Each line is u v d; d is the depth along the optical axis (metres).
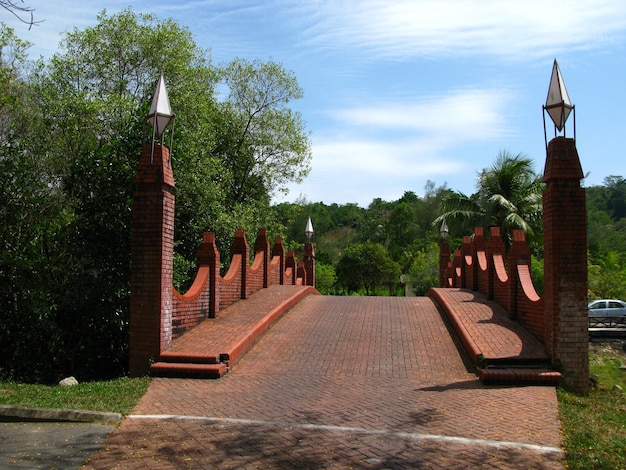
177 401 8.21
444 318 14.98
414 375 10.02
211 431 6.73
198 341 11.31
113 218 12.78
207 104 22.95
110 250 13.02
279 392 8.82
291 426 6.94
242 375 10.05
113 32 21.94
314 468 5.58
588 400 8.77
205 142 20.53
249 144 27.64
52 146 17.50
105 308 12.40
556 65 10.31
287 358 11.27
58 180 17.05
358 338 12.95
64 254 13.35
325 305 17.53
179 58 22.25
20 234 13.15
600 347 19.45
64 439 6.44
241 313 14.16
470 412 7.58
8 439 6.45
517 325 12.49
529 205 27.14
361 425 7.00
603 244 53.56
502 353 10.31
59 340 12.52
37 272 12.87
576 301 9.84
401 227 67.12
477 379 9.72
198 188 17.98
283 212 34.41
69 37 21.73
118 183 12.76
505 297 14.26
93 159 12.94
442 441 6.35
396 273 45.50
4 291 12.62
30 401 7.75
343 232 81.12
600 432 6.80
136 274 10.56
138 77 22.56
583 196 9.97
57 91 19.86
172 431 6.73
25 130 17.39
